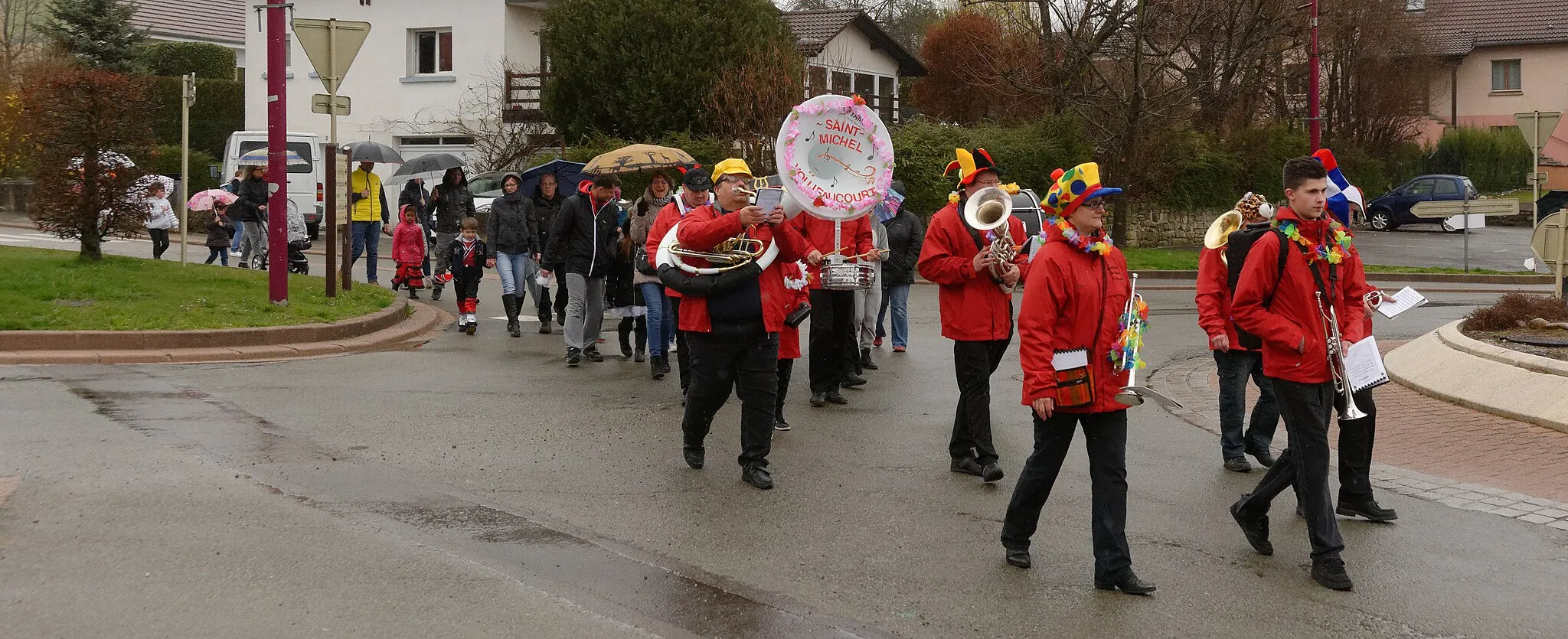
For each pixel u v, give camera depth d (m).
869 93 36.28
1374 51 41.75
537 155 28.64
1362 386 5.64
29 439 7.53
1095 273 5.40
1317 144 25.28
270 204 13.33
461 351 12.37
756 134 26.69
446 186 17.22
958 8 41.16
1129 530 6.51
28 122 15.31
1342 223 7.09
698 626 4.95
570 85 28.62
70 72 15.20
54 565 5.36
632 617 5.02
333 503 6.49
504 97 32.00
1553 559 6.10
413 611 4.97
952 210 7.54
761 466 7.20
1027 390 5.39
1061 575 5.72
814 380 9.83
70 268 14.43
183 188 16.11
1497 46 52.03
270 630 4.71
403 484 6.96
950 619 5.12
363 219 17.88
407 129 33.16
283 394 9.48
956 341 7.53
